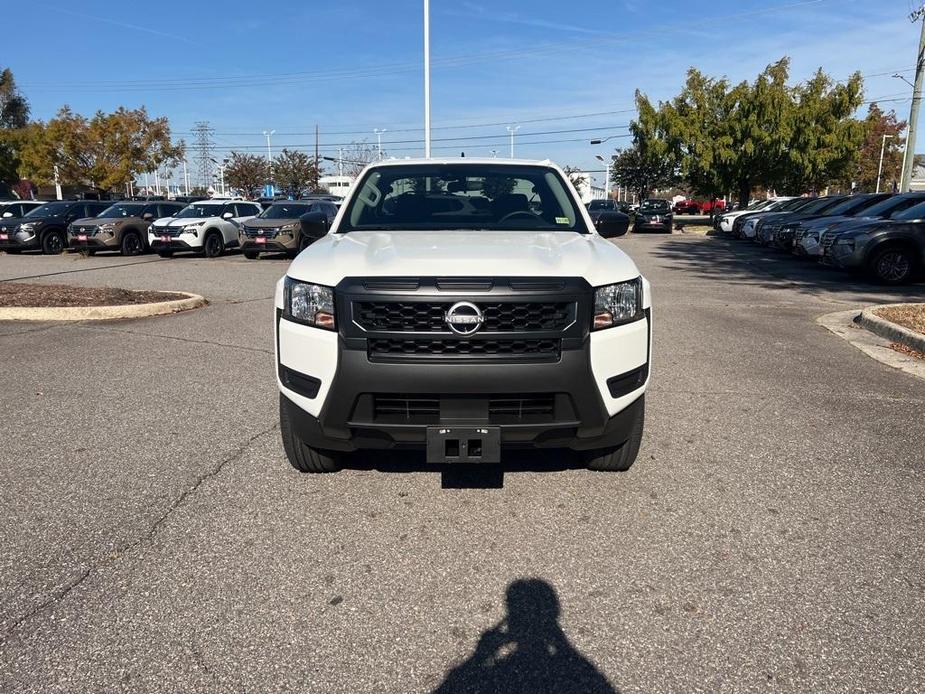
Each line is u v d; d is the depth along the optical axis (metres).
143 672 2.44
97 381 6.04
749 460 4.31
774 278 14.14
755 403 5.47
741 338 7.98
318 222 4.81
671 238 29.70
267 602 2.85
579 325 3.21
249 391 5.75
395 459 4.32
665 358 6.97
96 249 20.45
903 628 2.67
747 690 2.35
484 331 3.16
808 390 5.83
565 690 2.36
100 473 4.09
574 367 3.20
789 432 4.81
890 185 65.12
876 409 5.33
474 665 2.49
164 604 2.83
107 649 2.56
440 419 3.22
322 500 3.77
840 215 16.97
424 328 3.18
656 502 3.74
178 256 20.45
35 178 46.03
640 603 2.85
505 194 4.80
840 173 34.31
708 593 2.91
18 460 4.29
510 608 2.82
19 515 3.58
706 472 4.13
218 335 8.02
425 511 3.64
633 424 3.57
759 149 33.00
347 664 2.49
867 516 3.58
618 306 3.37
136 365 6.61
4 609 2.79
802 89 33.72
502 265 3.28
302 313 3.39
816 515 3.59
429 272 3.21
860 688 2.36
